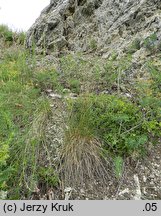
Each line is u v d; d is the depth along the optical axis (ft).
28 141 9.55
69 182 9.18
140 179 9.66
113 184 9.41
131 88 13.38
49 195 8.78
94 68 14.94
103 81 13.97
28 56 18.94
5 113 9.98
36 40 25.63
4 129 9.91
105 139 10.35
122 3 21.75
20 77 14.64
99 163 9.71
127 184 9.46
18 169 8.96
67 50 23.50
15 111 11.47
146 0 19.95
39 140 9.89
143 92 12.53
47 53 23.93
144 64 15.28
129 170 9.86
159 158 10.36
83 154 9.73
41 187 8.89
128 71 14.97
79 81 13.92
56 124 10.84
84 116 10.44
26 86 13.39
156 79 13.33
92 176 9.47
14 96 12.37
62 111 11.57
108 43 20.58
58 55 22.88
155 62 15.29
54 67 15.89
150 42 16.61
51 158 9.64
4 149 8.39
